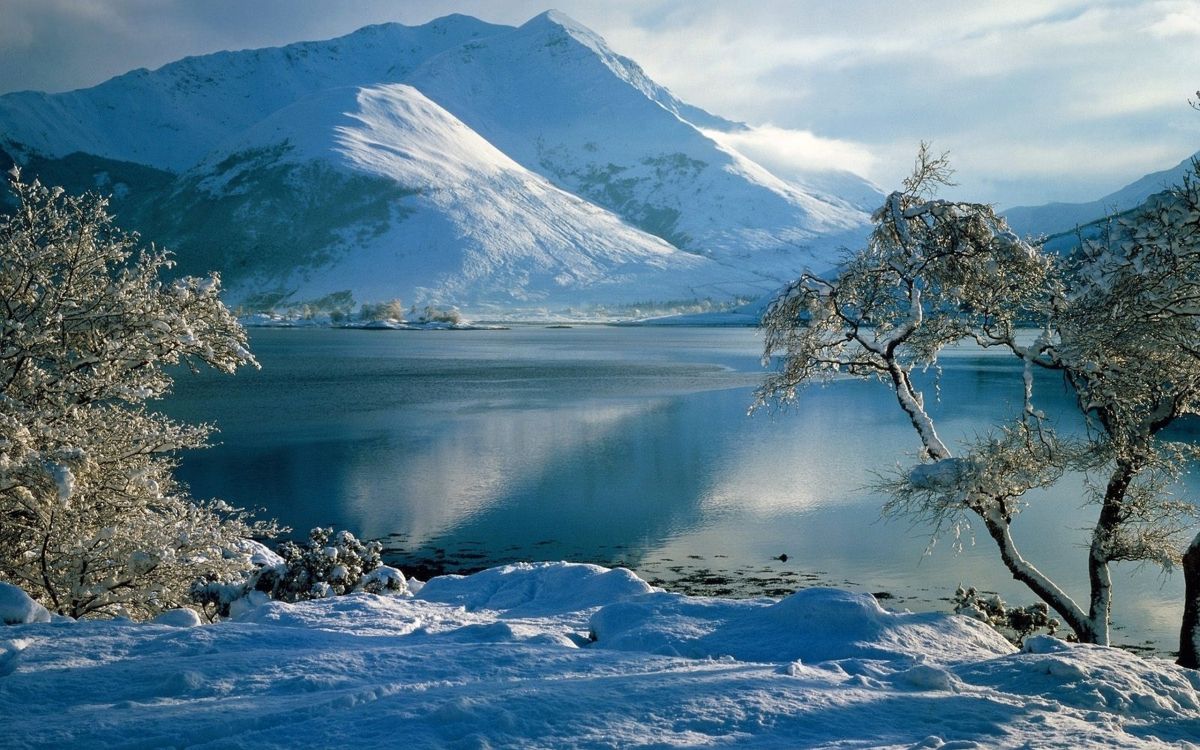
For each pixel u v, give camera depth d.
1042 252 16.84
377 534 32.72
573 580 14.62
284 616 11.22
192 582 16.42
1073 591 25.38
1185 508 16.38
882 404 74.06
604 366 123.06
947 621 10.26
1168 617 23.22
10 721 6.15
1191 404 16.19
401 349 172.62
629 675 7.37
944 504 15.89
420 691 6.79
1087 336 15.15
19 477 13.91
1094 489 17.42
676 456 49.66
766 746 5.65
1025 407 16.56
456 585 15.21
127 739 5.69
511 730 5.75
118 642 8.72
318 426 62.00
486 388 90.94
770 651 9.08
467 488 40.97
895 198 17.05
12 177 15.80
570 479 43.09
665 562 29.12
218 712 6.20
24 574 15.23
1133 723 6.58
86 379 15.49
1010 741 5.82
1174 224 13.55
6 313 15.90
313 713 6.16
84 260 16.17
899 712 6.48
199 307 16.77
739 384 94.38
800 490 40.28
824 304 18.03
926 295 17.64
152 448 16.52
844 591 10.11
